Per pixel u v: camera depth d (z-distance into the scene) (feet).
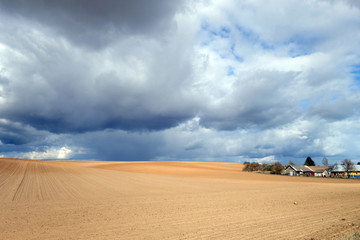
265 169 359.87
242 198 86.84
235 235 41.16
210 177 209.97
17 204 69.10
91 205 69.77
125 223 49.42
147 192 102.12
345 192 108.47
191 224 48.80
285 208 67.82
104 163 391.24
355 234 38.99
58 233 42.14
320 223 50.19
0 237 39.78
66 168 225.76
